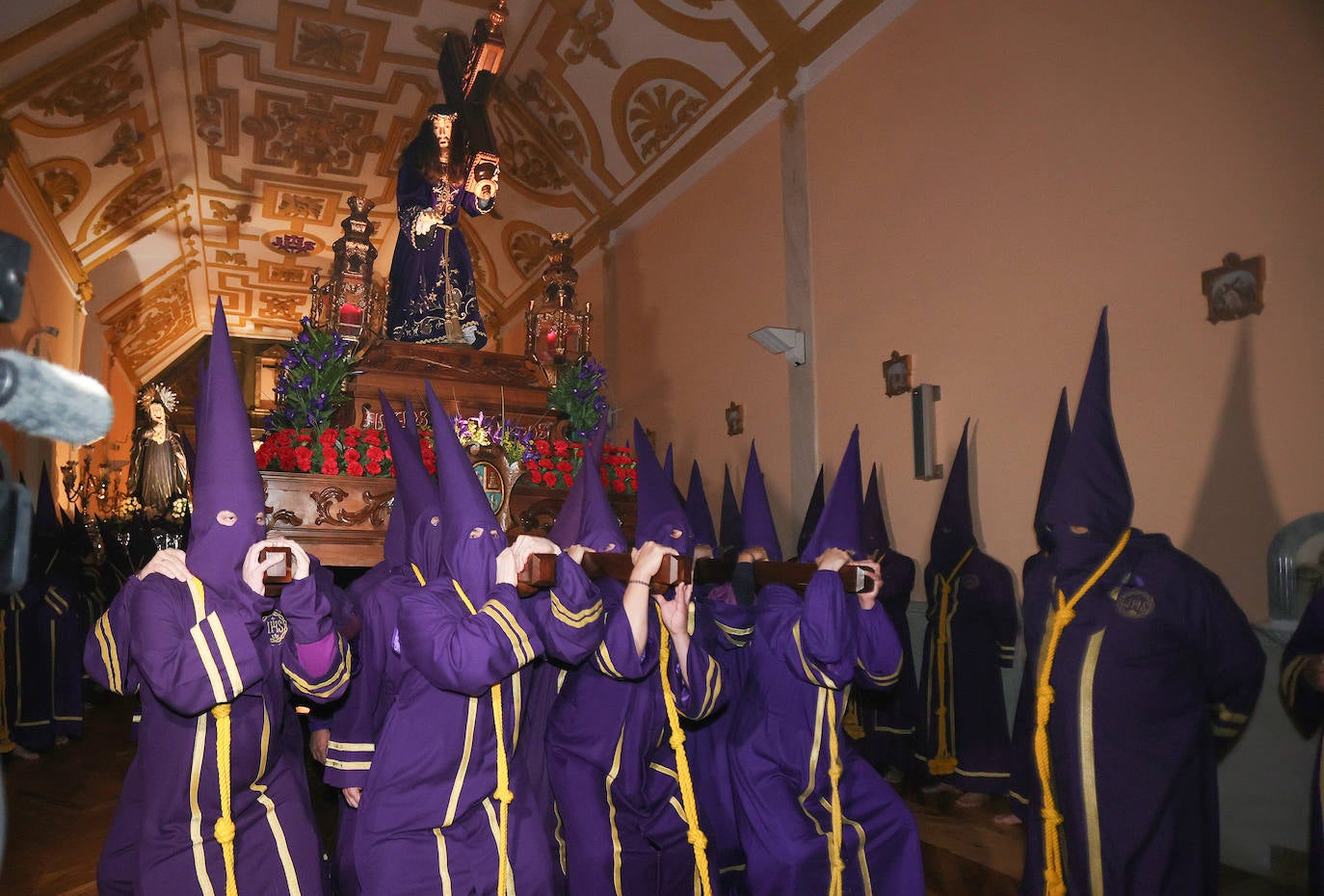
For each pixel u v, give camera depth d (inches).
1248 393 153.9
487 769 99.1
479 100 281.9
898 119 243.3
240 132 423.8
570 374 238.7
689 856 112.7
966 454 212.8
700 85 321.1
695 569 110.0
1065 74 193.0
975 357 214.5
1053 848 116.8
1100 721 114.4
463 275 279.4
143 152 422.0
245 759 98.3
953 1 225.1
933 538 212.7
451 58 295.0
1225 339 158.2
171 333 665.6
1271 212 151.6
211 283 605.9
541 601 109.3
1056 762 118.5
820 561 119.0
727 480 272.4
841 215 265.1
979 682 197.3
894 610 223.6
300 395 194.7
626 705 113.9
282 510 178.9
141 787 105.3
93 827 184.7
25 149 359.3
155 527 358.0
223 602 96.2
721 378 326.6
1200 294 162.9
